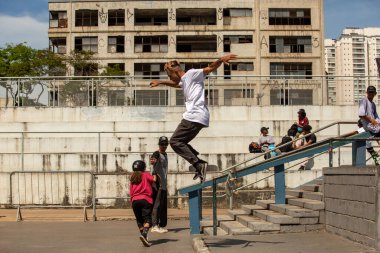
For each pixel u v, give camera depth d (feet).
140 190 37.27
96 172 65.46
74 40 215.10
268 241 34.63
